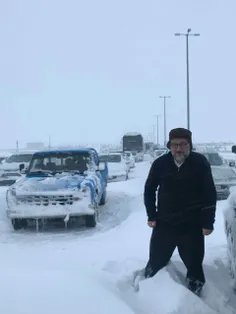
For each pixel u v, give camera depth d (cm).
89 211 643
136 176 1756
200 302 277
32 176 730
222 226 532
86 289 248
